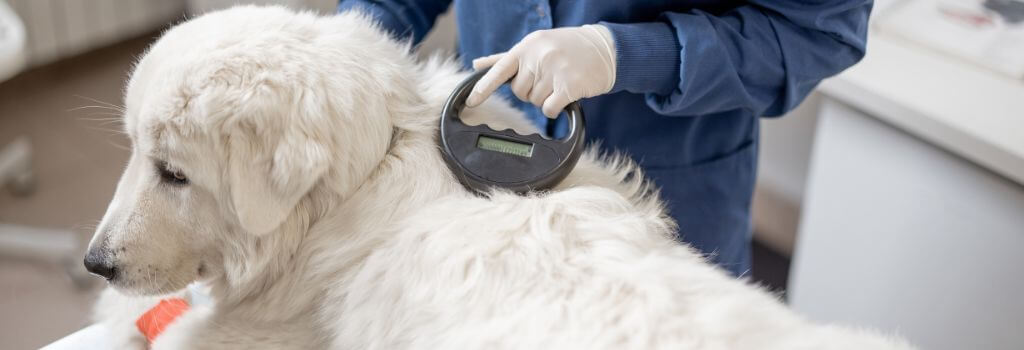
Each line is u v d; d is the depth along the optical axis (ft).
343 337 3.37
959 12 6.46
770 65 4.02
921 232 6.15
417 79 3.69
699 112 4.08
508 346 2.93
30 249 8.49
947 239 6.00
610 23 3.78
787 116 8.71
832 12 4.01
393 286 3.25
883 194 6.30
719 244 4.95
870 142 6.19
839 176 6.56
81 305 8.29
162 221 3.38
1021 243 5.57
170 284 3.50
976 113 5.49
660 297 2.97
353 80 3.29
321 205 3.46
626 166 4.15
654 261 3.12
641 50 3.74
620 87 3.80
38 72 11.16
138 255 3.37
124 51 11.74
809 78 4.18
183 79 3.14
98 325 4.19
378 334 3.26
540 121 4.43
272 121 3.13
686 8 4.19
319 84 3.20
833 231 6.82
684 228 4.81
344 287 3.41
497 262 3.13
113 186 9.56
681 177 4.67
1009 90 5.75
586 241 3.20
